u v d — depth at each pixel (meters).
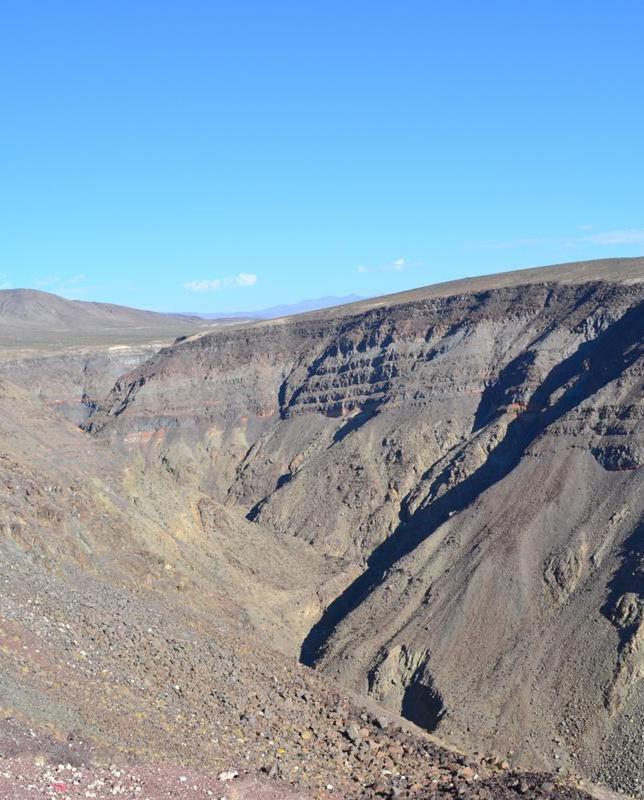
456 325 139.88
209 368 172.38
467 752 54.53
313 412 151.38
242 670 54.25
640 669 71.06
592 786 47.47
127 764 35.47
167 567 74.06
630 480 89.50
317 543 113.88
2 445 75.56
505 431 113.69
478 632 82.00
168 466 154.88
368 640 86.38
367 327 154.50
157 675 47.44
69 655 44.53
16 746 33.03
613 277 126.50
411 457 121.50
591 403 98.75
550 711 71.81
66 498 71.25
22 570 53.91
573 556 84.19
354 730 48.56
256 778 38.22
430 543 96.62
